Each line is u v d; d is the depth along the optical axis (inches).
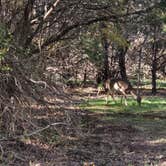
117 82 908.6
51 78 579.8
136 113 780.6
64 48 717.9
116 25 723.4
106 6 658.2
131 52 1320.1
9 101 481.4
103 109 820.0
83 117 675.4
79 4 657.6
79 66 1118.4
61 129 528.7
